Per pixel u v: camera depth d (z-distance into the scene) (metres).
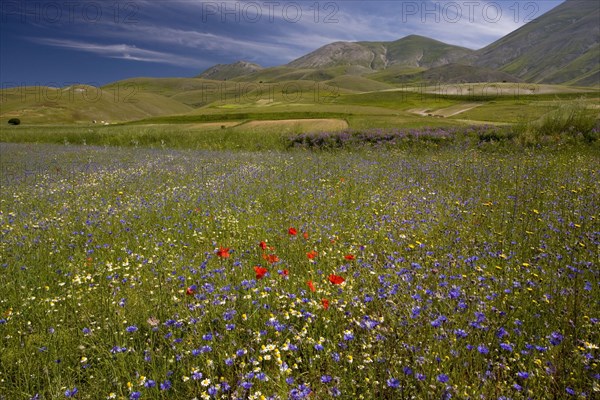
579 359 2.92
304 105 100.50
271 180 11.21
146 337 3.65
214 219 7.20
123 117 151.50
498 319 3.45
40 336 3.66
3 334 3.67
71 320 3.94
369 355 3.09
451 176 10.66
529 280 4.11
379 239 5.88
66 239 6.43
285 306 3.88
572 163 11.45
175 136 29.52
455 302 3.66
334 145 21.25
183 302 4.02
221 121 71.75
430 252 5.01
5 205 8.95
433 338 3.19
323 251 5.32
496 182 9.56
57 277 4.92
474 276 4.35
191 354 3.23
